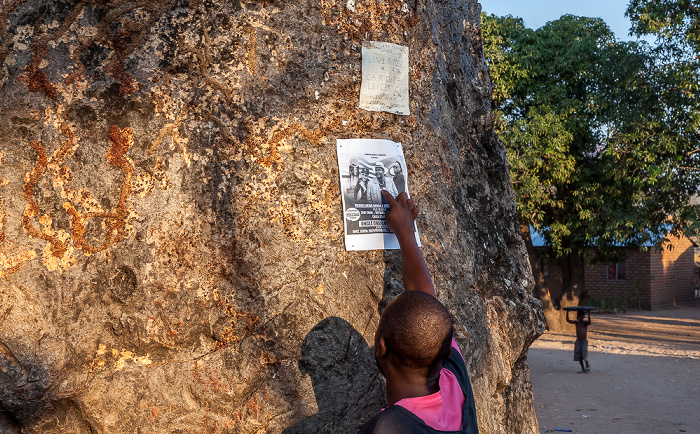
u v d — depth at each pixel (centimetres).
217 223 194
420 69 248
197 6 199
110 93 188
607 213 1353
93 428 180
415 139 239
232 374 191
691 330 1620
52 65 185
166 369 186
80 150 185
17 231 179
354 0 224
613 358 1168
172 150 192
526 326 293
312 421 196
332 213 209
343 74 218
